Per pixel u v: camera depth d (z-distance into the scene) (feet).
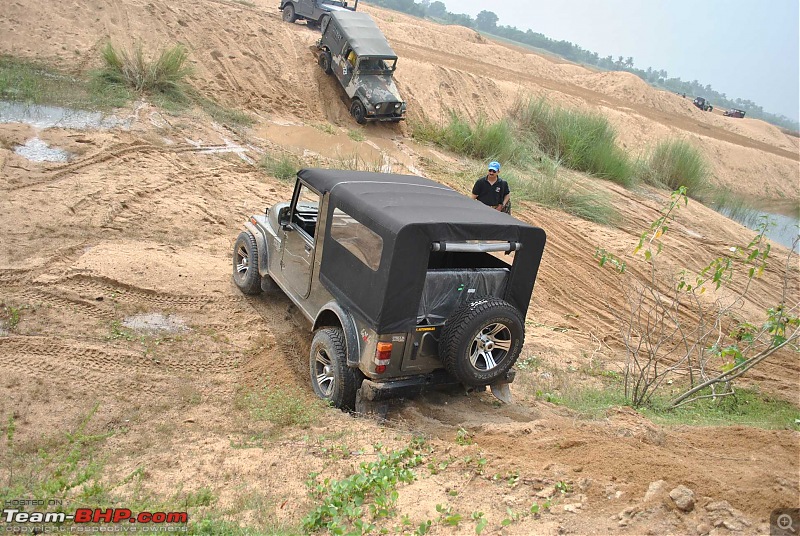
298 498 15.83
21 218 30.30
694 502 14.24
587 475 15.81
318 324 22.26
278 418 20.04
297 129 58.29
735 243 55.67
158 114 50.08
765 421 23.62
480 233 19.17
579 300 38.22
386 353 18.92
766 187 103.81
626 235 50.34
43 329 22.91
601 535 13.43
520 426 19.51
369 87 63.10
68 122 43.96
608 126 71.72
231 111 56.39
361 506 15.30
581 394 24.47
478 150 64.54
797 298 44.75
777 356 34.04
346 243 20.35
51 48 55.62
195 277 28.91
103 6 62.28
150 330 24.45
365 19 65.77
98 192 35.04
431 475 16.72
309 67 67.62
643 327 35.91
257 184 43.11
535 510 14.34
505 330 19.71
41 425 18.54
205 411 20.65
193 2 70.38
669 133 101.04
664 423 21.17
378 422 20.10
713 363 32.32
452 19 447.42
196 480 16.57
